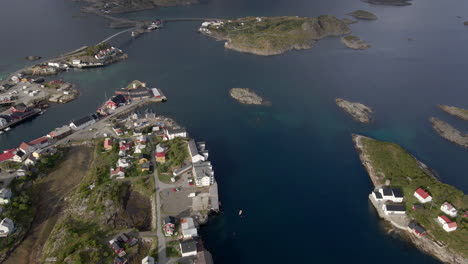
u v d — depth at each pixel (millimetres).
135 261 87250
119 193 109812
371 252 96250
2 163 121438
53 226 98812
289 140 149375
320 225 104938
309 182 123562
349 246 98000
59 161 126000
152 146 135625
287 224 104938
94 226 96500
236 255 93938
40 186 113375
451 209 101750
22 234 94438
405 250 97125
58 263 81500
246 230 102250
